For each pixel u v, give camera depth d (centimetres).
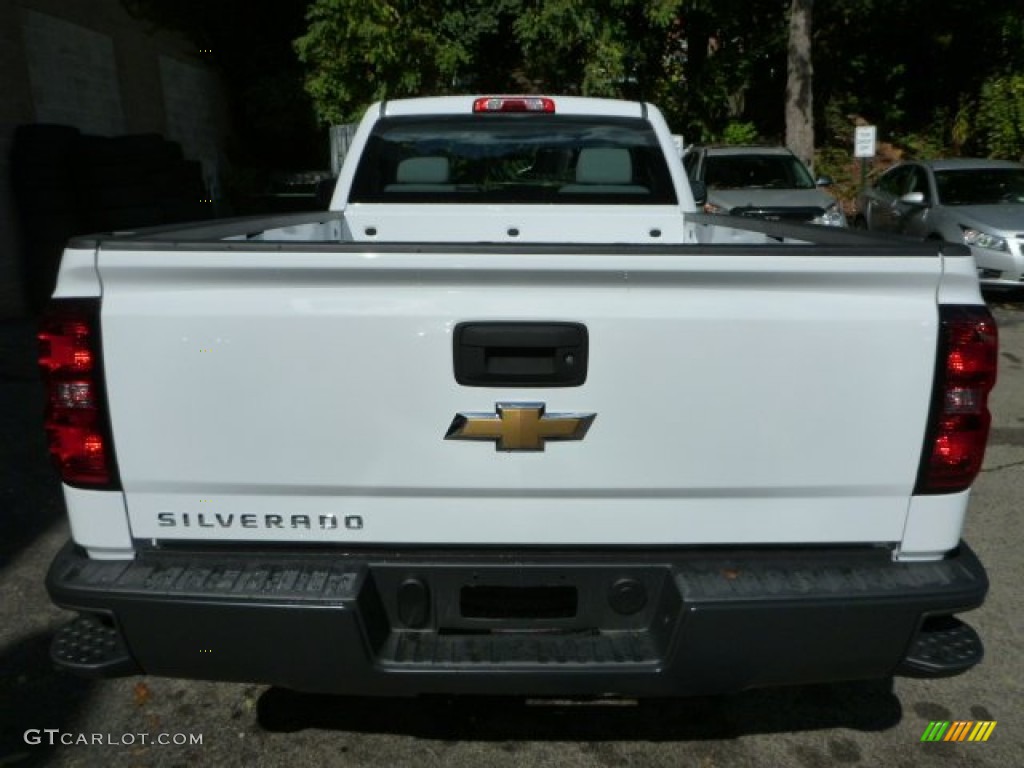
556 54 1448
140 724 289
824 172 1823
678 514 219
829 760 272
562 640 223
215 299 206
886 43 1983
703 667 214
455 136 462
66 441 213
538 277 204
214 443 212
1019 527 439
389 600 222
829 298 207
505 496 216
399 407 210
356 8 1188
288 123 1541
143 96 1245
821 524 219
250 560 220
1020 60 1803
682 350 208
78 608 214
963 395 212
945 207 996
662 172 464
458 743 278
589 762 270
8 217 875
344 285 205
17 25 906
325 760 270
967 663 219
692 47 1728
